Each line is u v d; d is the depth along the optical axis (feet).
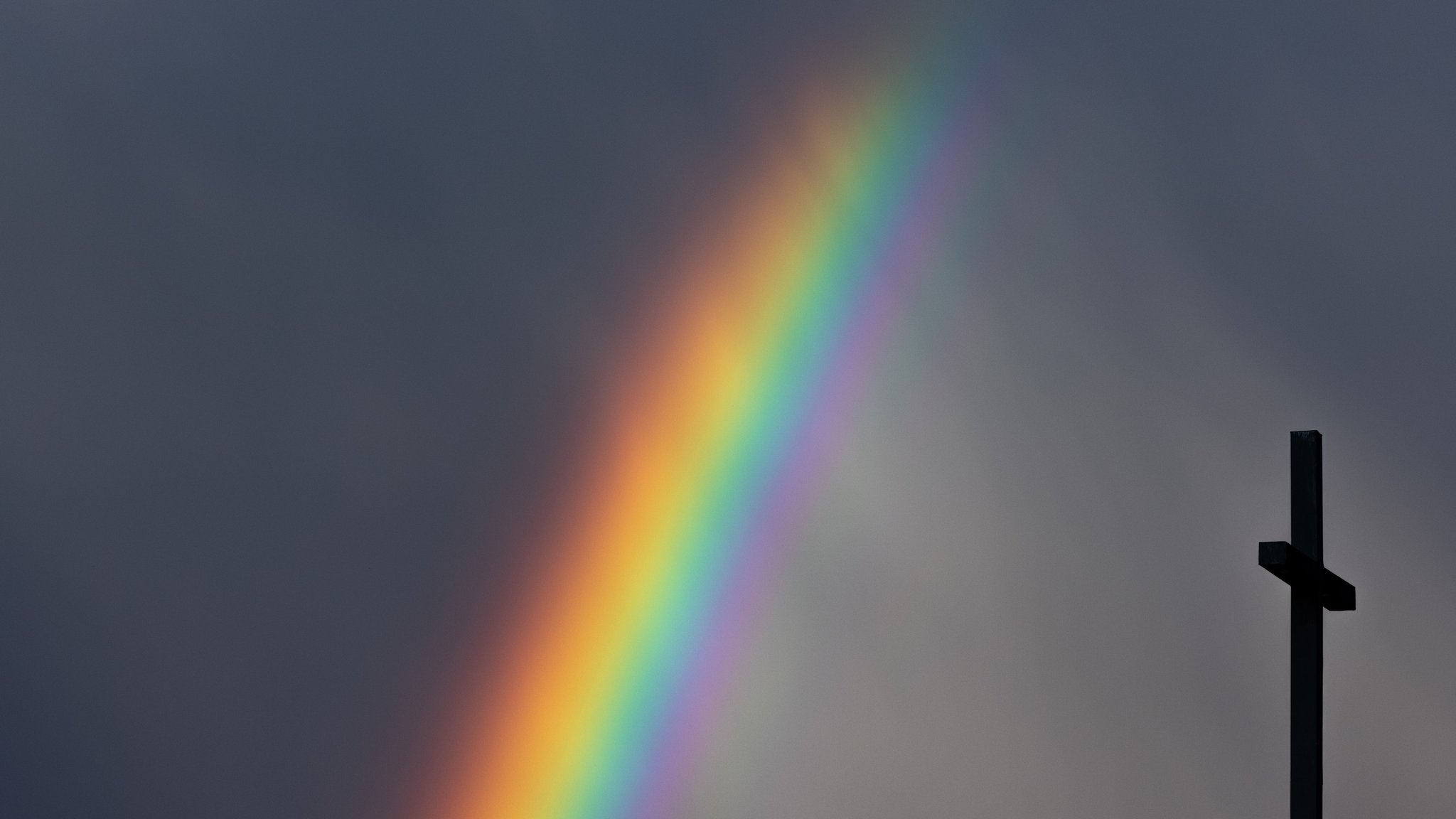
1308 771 101.65
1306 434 103.91
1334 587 102.99
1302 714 102.17
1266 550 102.32
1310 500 103.50
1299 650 102.78
